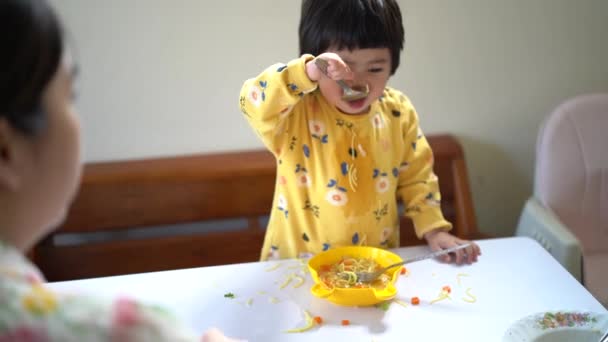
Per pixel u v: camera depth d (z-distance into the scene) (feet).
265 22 5.26
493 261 3.48
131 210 5.37
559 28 5.69
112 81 5.25
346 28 3.20
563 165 4.98
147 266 5.54
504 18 5.57
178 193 5.39
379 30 3.24
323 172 3.60
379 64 3.33
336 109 3.58
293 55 5.41
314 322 2.90
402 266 3.34
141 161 5.49
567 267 4.31
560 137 4.99
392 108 3.85
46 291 1.50
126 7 5.04
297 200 3.69
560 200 4.99
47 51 1.43
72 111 1.61
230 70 5.38
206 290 3.20
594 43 5.79
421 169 3.93
